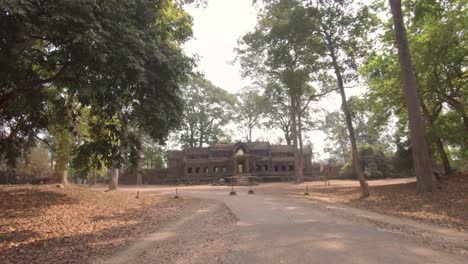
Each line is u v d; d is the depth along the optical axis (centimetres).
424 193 1731
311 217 1243
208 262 693
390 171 4931
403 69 1792
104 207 1839
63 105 1366
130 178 5953
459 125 2367
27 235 1089
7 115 1266
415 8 1962
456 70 2195
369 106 2694
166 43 1259
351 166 5306
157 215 1594
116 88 1013
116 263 758
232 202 1941
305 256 681
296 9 2192
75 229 1218
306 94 4525
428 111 2552
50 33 829
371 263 623
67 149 2175
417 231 991
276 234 915
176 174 5988
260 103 5112
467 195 1552
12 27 789
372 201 1830
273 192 2794
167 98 1105
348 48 2283
